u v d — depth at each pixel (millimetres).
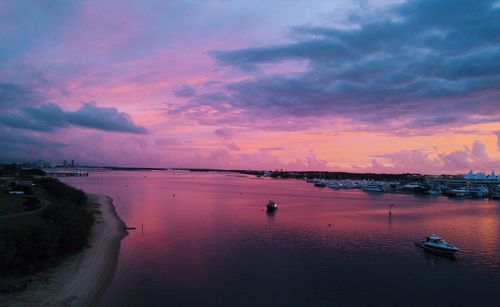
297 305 48312
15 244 55188
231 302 48625
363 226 105438
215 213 128500
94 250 69438
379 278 59250
